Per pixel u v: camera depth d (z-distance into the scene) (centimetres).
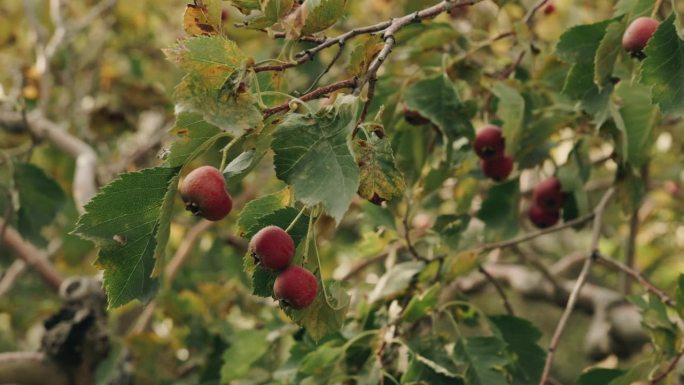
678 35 280
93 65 724
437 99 374
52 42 698
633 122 374
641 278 382
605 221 679
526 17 404
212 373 508
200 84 235
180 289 629
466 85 411
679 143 615
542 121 405
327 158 237
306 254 255
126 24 725
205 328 534
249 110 235
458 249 425
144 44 745
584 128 413
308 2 256
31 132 541
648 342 547
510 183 430
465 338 372
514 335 396
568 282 582
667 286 694
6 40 725
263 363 471
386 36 263
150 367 512
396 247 414
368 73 253
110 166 651
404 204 424
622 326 551
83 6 757
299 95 268
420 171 404
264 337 445
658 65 282
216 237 674
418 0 388
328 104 267
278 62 258
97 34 756
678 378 426
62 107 692
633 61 349
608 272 707
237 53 238
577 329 731
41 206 515
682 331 361
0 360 460
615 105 366
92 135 679
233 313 599
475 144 390
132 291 250
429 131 402
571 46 337
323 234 301
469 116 380
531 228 697
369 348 372
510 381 394
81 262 648
